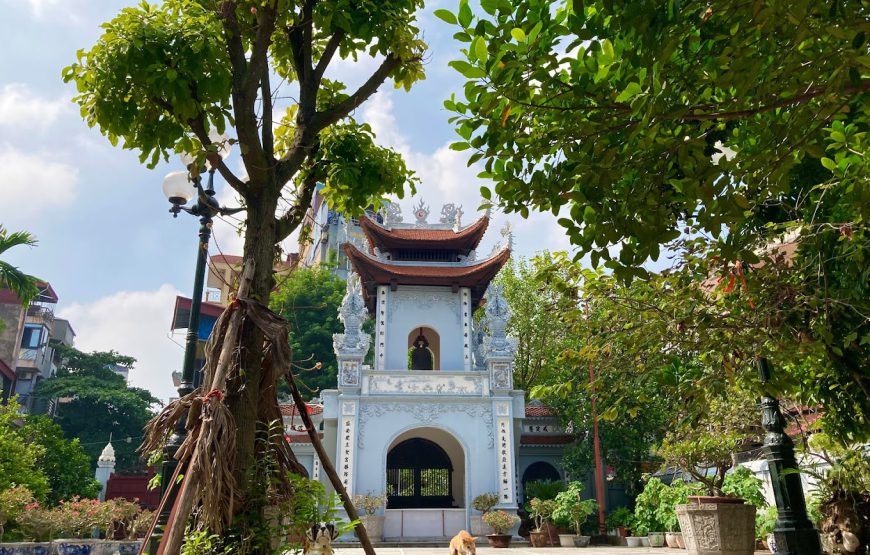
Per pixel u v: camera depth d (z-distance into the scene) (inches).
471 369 1063.6
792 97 165.8
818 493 431.8
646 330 279.4
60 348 2123.5
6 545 497.0
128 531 787.4
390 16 241.9
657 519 864.9
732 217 174.6
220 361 195.9
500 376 1021.2
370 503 907.4
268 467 211.2
